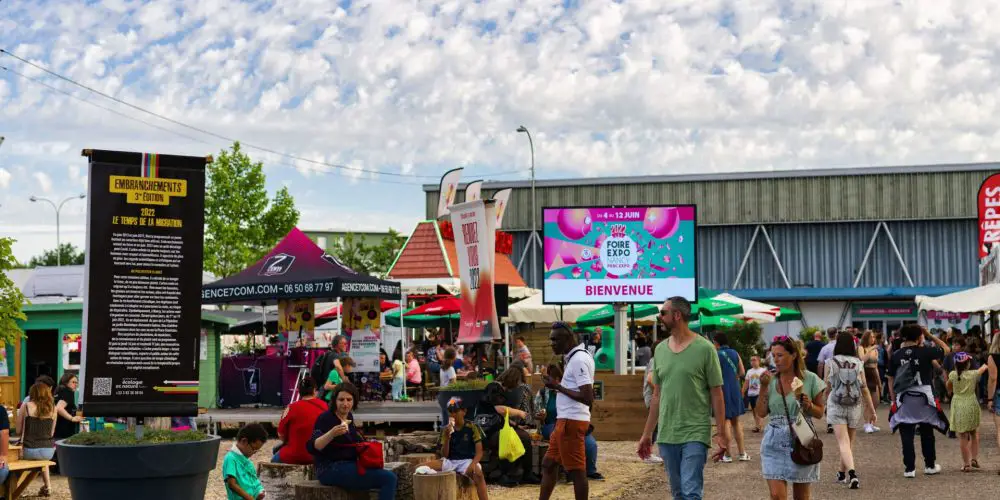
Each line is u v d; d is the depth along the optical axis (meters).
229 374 22.83
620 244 20.45
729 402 15.67
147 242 8.89
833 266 66.44
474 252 15.89
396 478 10.30
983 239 31.16
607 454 17.03
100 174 8.81
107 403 8.71
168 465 8.22
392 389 24.75
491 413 13.11
